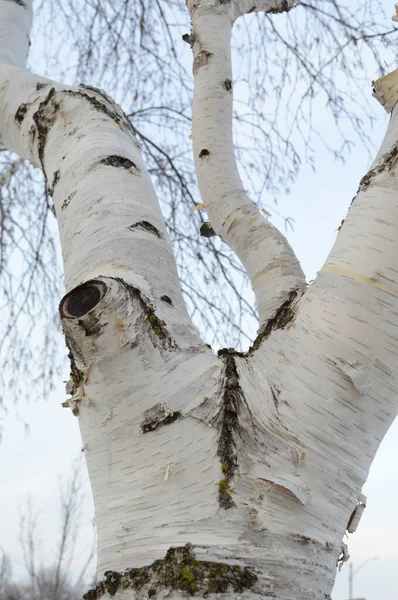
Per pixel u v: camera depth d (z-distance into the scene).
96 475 0.78
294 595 0.66
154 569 0.67
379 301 0.77
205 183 1.49
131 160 1.19
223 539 0.67
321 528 0.72
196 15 1.76
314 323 0.79
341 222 1.21
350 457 0.75
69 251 1.04
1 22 2.01
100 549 0.74
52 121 1.34
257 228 1.38
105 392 0.77
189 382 0.78
